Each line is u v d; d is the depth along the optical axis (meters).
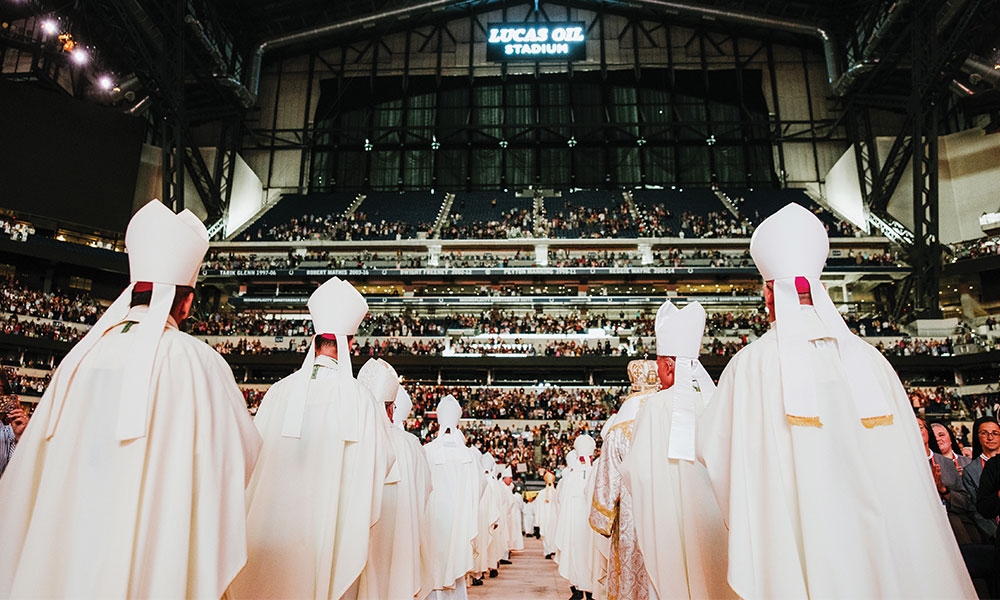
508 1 44.62
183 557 2.41
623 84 44.00
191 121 40.03
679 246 36.47
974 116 37.41
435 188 43.19
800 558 2.48
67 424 2.49
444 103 44.19
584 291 36.00
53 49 32.53
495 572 10.95
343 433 3.85
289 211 40.38
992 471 4.33
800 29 38.97
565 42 42.22
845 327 2.75
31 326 27.02
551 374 32.38
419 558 4.98
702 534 3.51
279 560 3.65
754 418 2.72
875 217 35.94
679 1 38.56
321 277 34.88
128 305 2.79
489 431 27.84
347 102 44.38
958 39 28.11
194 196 38.28
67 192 30.98
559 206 40.53
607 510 4.21
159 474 2.47
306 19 39.88
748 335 32.00
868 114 38.69
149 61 28.47
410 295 35.47
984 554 4.77
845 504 2.47
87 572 2.30
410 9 38.78
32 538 2.32
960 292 34.31
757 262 3.03
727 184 42.53
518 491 23.75
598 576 5.77
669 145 43.31
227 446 2.72
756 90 43.50
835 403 2.62
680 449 3.56
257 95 41.38
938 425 6.01
